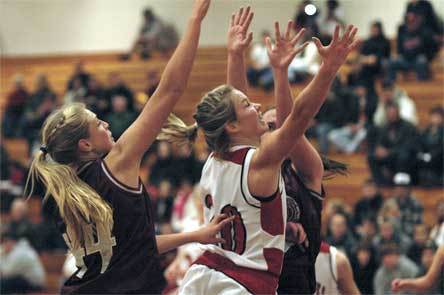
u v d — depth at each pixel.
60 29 34.22
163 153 22.67
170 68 6.57
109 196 6.47
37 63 34.22
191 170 22.44
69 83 28.12
